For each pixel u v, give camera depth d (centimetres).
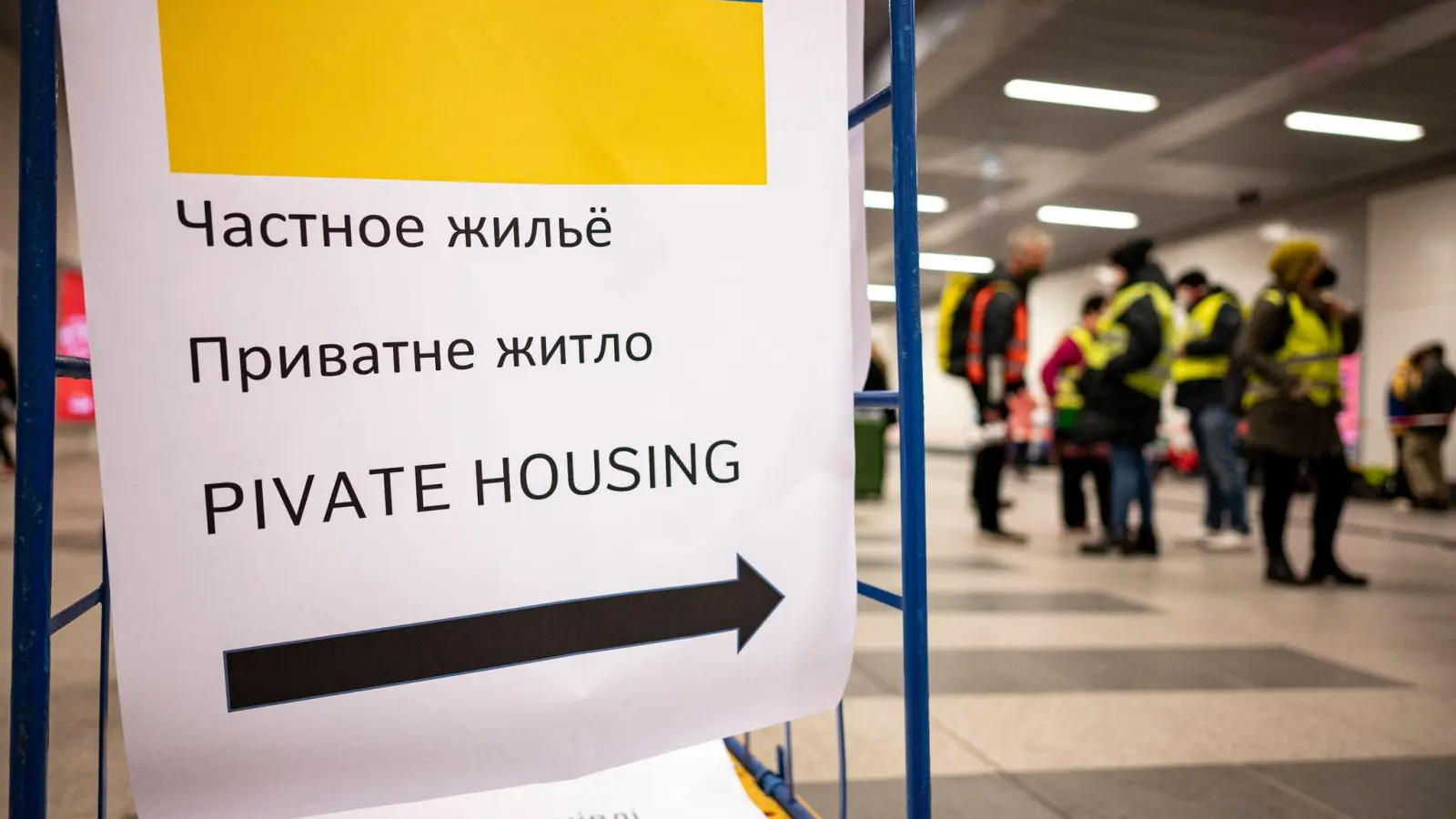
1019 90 691
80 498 552
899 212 65
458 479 58
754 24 65
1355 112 737
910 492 66
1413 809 150
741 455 66
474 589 59
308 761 56
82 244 50
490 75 58
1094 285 1337
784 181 66
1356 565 405
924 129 783
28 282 49
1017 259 452
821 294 68
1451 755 173
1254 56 625
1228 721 192
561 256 60
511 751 61
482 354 58
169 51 51
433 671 58
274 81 53
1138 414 412
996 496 463
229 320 53
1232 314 457
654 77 62
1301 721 192
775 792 98
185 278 52
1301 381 338
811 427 68
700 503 65
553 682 61
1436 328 814
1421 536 513
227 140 52
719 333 65
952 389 1644
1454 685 217
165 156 51
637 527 63
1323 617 291
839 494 69
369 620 57
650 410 63
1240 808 150
